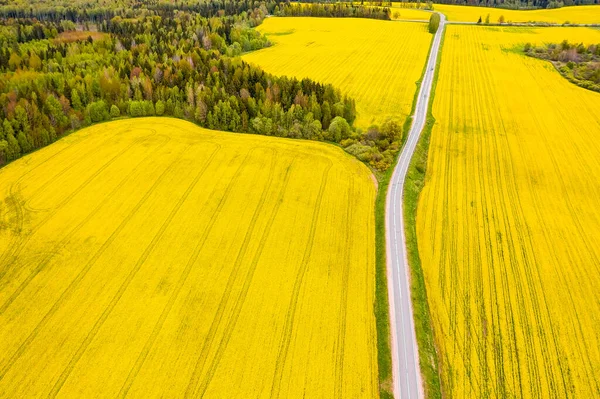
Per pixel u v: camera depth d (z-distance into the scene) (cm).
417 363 4288
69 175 7225
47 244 5762
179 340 4512
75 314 4791
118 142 8288
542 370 4259
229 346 4450
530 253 5662
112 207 6456
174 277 5256
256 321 4709
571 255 5631
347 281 5216
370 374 4206
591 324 4716
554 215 6366
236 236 5891
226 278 5241
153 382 4125
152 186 6931
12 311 4828
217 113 8806
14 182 7044
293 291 5066
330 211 6366
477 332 4622
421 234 5984
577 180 7175
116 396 4009
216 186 6906
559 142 8350
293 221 6156
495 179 7212
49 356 4353
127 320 4722
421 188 6988
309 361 4309
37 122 8206
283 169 7344
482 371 4250
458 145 8262
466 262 5516
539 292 5097
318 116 8644
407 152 7869
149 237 5878
